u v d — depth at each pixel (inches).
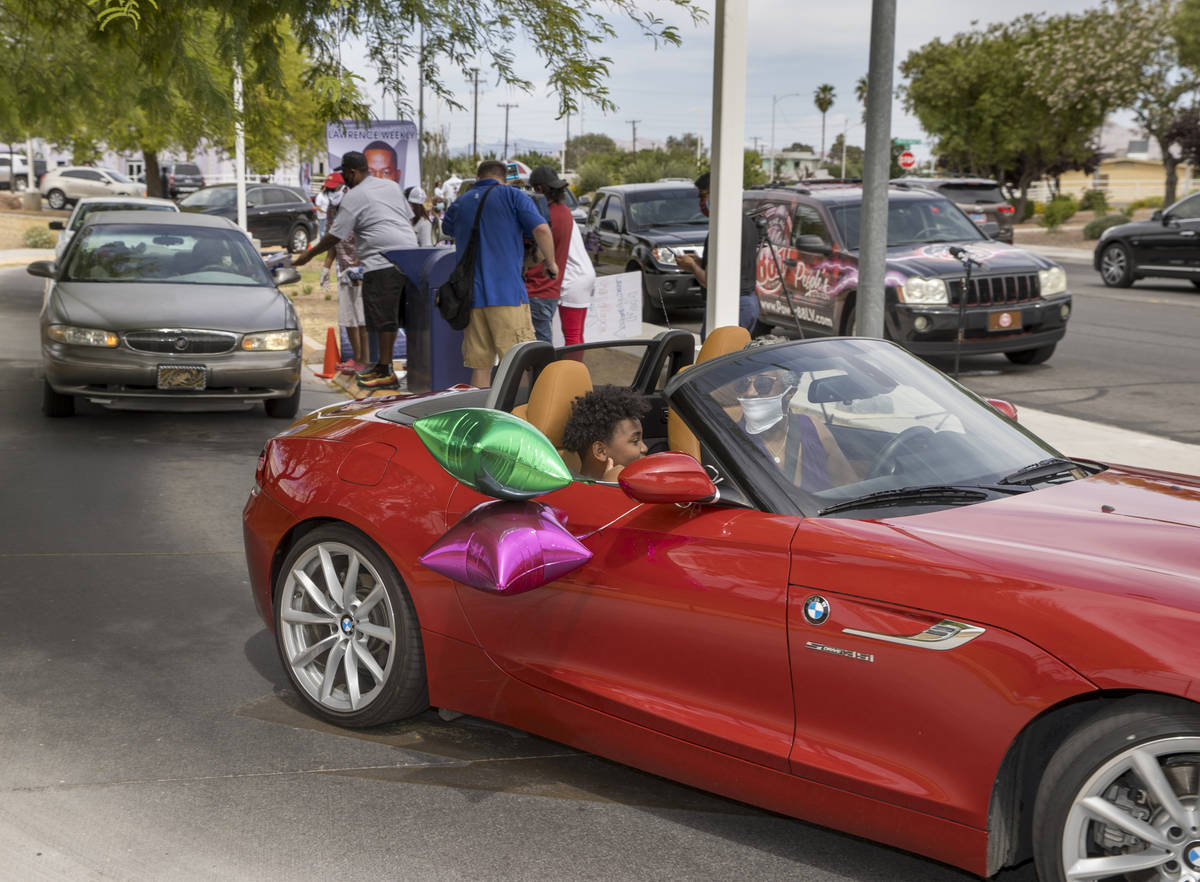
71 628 207.2
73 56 476.1
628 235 684.7
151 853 133.2
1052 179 2689.5
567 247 416.5
